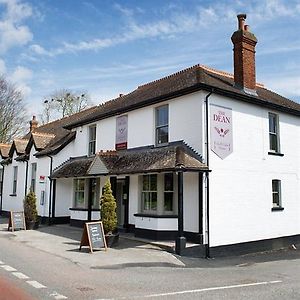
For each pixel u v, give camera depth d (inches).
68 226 800.3
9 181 1109.1
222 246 543.5
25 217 745.6
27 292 295.3
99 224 509.4
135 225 616.4
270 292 319.9
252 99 609.0
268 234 621.9
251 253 585.0
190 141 556.4
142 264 425.7
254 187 608.1
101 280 343.9
